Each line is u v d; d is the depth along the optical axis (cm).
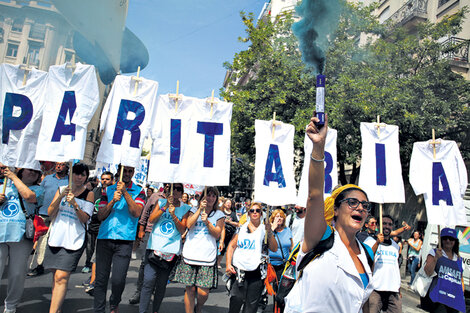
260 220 446
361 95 1148
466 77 1364
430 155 586
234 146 1559
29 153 454
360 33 1348
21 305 462
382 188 575
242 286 415
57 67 457
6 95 464
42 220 421
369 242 318
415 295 879
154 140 509
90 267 685
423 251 1006
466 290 765
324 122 179
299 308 189
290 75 1362
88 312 462
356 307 187
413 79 1190
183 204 475
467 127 1207
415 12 1420
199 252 435
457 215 556
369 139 590
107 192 450
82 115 446
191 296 438
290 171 553
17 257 407
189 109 524
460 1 1341
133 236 427
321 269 186
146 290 430
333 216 211
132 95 489
